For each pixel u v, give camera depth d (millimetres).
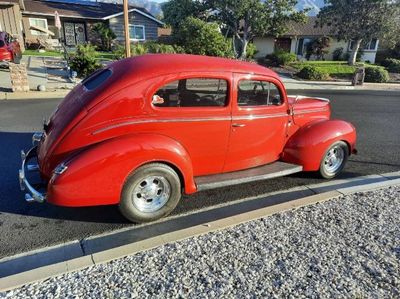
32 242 3424
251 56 27922
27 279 2717
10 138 6660
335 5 25219
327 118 5406
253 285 2715
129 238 3551
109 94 3469
